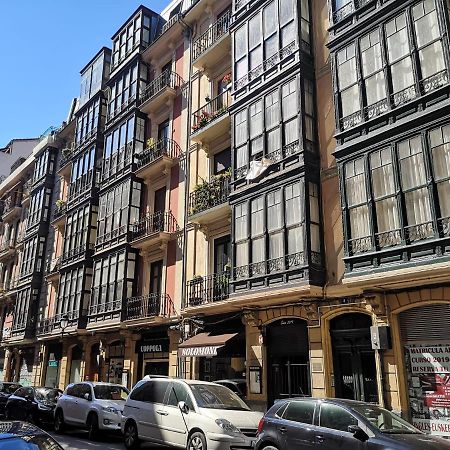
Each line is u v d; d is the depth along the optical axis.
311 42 15.30
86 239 25.12
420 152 10.99
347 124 12.89
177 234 19.53
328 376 12.79
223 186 17.36
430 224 10.43
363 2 13.41
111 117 25.56
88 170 27.06
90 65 30.25
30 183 38.09
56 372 26.52
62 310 25.88
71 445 12.16
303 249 13.07
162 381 11.36
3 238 40.69
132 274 21.00
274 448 8.14
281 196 14.12
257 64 16.39
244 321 15.41
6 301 36.38
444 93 10.81
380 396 11.52
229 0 20.17
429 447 6.49
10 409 17.36
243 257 14.96
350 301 12.64
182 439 9.74
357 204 12.06
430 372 11.09
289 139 14.40
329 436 7.41
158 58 24.11
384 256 11.12
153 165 21.06
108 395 14.45
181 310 17.88
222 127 18.19
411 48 11.66
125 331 20.56
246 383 14.89
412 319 11.63
